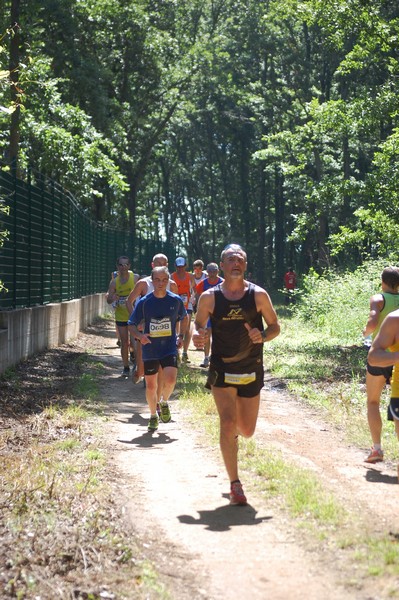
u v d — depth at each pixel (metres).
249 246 69.81
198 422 10.63
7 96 18.94
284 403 12.70
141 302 10.33
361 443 9.41
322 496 6.85
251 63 53.41
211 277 17.34
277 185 65.12
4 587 4.93
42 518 6.30
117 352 20.28
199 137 71.88
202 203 82.06
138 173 47.41
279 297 56.94
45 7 32.62
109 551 5.62
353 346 20.20
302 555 5.55
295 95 50.56
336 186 22.23
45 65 26.53
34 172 17.75
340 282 27.73
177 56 44.81
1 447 8.85
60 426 10.16
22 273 16.44
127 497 7.08
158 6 45.06
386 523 6.15
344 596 4.83
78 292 25.88
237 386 7.09
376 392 8.49
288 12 24.94
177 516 6.53
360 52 22.69
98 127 35.91
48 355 17.62
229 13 54.81
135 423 10.76
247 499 6.98
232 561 5.50
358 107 22.39
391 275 8.72
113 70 41.59
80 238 26.58
